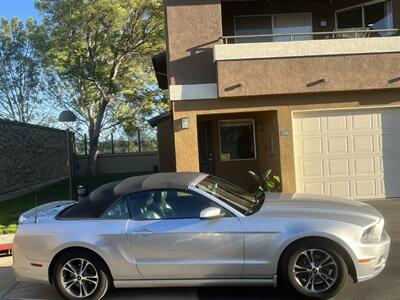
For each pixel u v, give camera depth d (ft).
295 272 19.07
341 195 41.86
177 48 41.37
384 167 41.83
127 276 19.88
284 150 41.22
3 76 126.31
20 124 67.87
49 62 96.22
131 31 91.15
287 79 39.96
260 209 20.30
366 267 18.79
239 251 19.25
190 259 19.49
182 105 41.14
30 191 68.39
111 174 97.60
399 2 43.88
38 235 20.25
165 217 20.02
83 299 19.95
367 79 39.93
